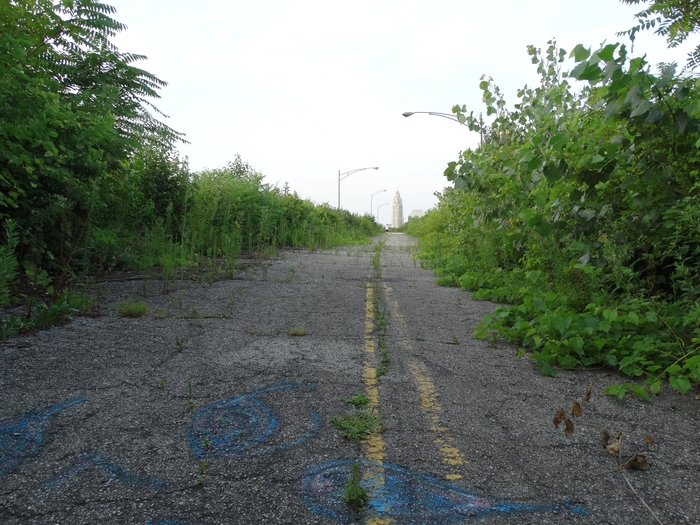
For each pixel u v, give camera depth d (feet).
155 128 37.68
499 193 27.89
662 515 7.64
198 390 12.25
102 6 30.07
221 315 20.66
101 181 25.58
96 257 28.25
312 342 17.08
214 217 43.19
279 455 9.19
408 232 181.88
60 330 17.06
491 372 14.33
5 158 19.40
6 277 17.35
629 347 14.89
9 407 10.84
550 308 18.94
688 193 15.74
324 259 49.49
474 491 8.18
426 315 22.30
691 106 14.39
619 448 9.29
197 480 8.28
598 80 15.56
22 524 7.04
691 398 12.57
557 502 7.92
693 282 17.49
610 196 18.02
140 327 18.11
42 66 26.89
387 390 12.61
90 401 11.33
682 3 14.87
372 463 8.98
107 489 7.96
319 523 7.28
